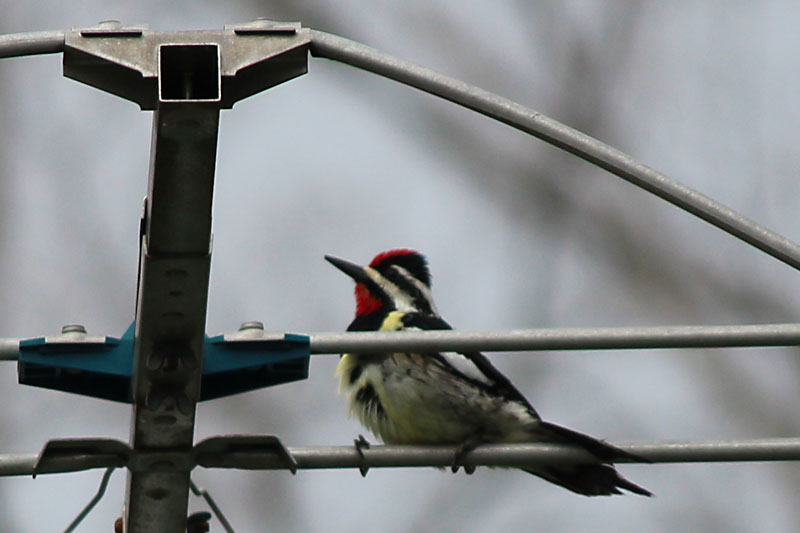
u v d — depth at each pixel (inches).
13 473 300.4
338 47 301.9
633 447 331.9
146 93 264.7
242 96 274.1
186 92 265.4
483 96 307.7
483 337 301.7
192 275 268.8
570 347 304.0
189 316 277.7
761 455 327.9
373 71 303.9
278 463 307.3
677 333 305.0
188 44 264.8
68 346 289.0
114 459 300.8
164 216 257.8
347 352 297.7
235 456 306.0
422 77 307.0
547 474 485.4
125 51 263.1
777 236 312.7
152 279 268.8
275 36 271.4
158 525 314.2
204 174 251.4
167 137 244.5
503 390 528.1
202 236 262.4
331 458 331.0
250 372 298.0
